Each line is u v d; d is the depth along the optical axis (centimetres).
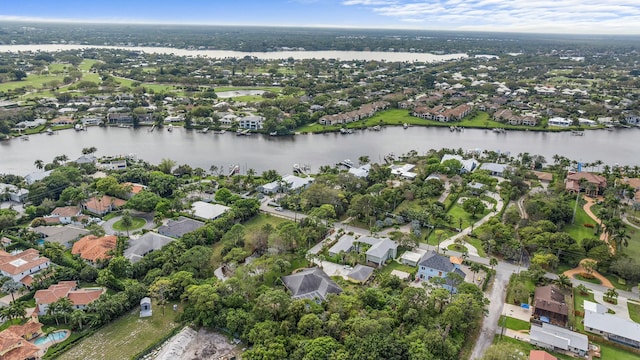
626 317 15262
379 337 12788
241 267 16588
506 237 19825
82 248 18850
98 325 14725
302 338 13338
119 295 15488
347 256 18962
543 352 12962
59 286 16062
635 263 17762
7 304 15575
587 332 14512
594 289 17012
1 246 19212
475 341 14100
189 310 15038
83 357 13350
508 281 17488
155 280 16525
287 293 15675
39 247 19138
